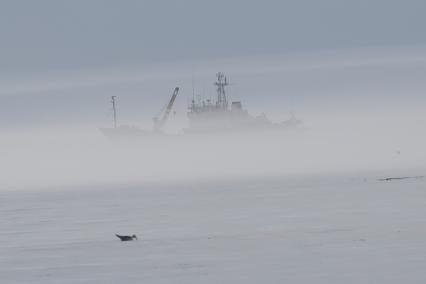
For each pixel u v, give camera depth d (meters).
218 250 148.75
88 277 126.00
